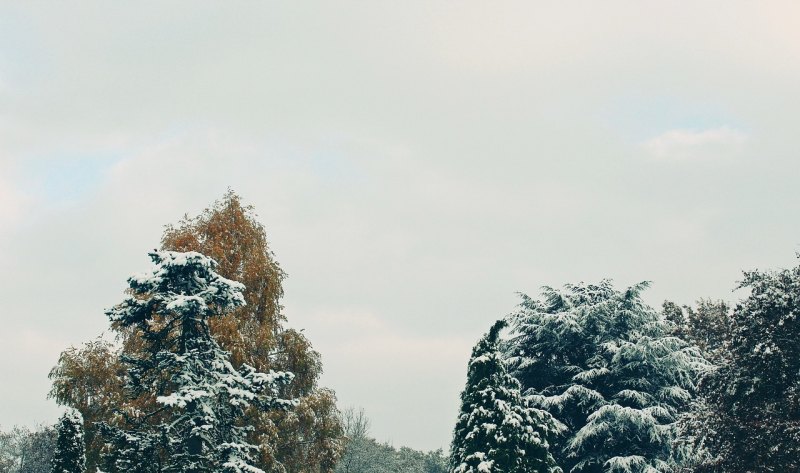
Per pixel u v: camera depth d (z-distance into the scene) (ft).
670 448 109.19
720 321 161.89
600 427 108.37
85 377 107.55
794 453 83.76
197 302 83.56
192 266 87.61
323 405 115.34
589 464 114.93
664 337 121.60
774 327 89.30
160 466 84.02
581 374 118.52
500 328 92.84
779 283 92.73
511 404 88.63
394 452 346.95
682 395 115.24
